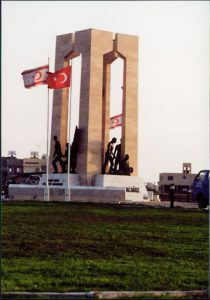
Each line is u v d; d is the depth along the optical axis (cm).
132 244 2423
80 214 3644
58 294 1434
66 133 6562
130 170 6378
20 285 1541
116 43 6538
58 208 4012
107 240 2512
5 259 1972
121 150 6450
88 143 6231
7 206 4038
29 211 3700
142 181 6381
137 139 6562
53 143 6581
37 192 6256
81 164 6266
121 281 1647
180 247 2391
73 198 5947
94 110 6291
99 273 1766
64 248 2264
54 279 1647
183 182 12038
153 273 1795
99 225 3061
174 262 2055
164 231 2897
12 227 2822
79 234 2669
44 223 3069
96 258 2075
